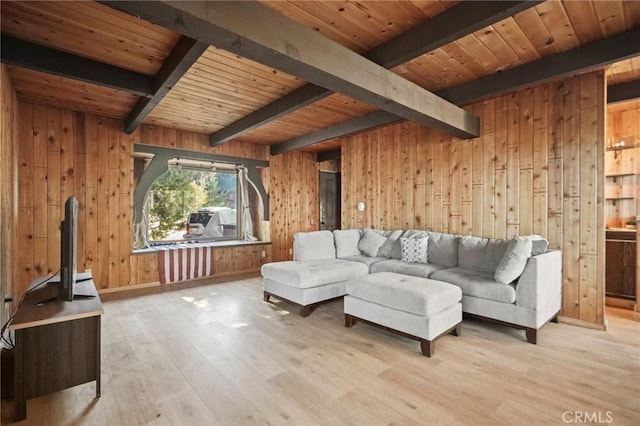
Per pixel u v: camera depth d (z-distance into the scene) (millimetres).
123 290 4566
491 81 3303
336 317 3438
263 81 3357
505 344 2727
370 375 2219
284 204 6676
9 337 2281
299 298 3477
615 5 2234
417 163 4617
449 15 2240
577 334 2957
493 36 2617
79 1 2070
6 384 1926
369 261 4320
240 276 5516
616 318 3412
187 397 1960
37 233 3939
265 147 6383
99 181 4430
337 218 7844
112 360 2436
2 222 2521
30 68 2586
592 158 3170
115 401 1923
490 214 3852
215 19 1612
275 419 1758
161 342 2766
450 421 1733
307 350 2613
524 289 2783
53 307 1961
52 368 1852
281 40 1915
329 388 2057
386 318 2771
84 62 2797
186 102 3949
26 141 3879
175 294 4348
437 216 4375
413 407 1856
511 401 1911
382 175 5082
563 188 3334
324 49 2164
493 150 3830
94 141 4395
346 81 2316
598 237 3125
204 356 2504
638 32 2496
